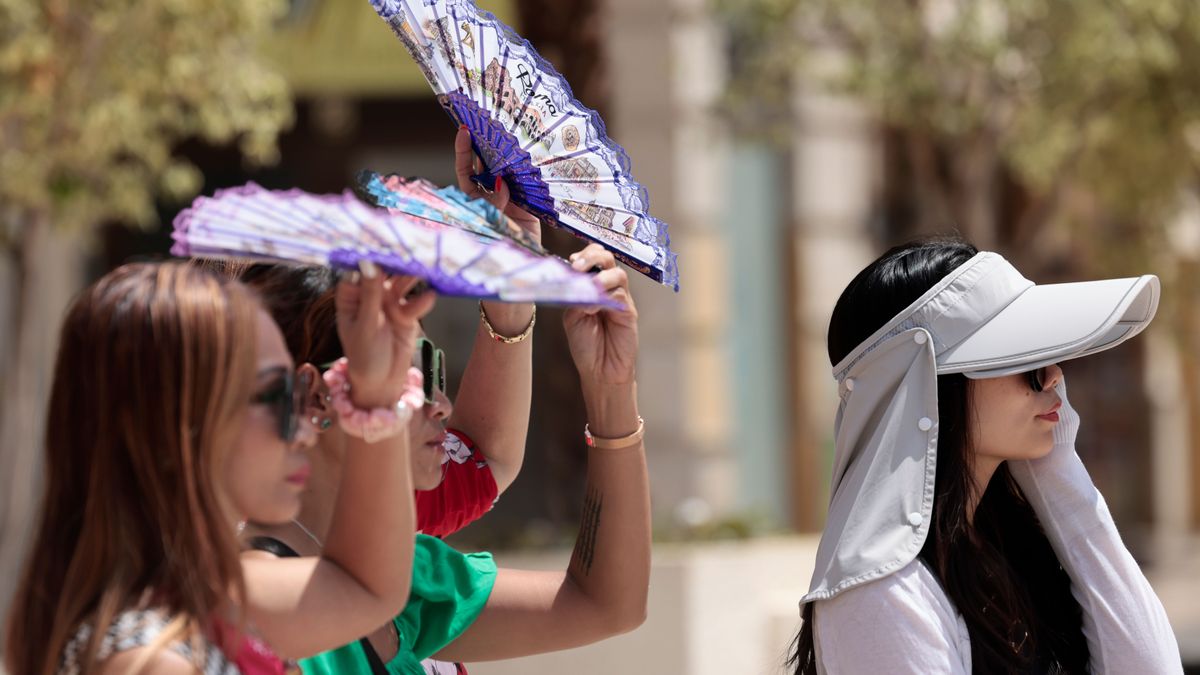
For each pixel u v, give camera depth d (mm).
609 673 16812
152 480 4527
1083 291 6551
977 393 6633
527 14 20016
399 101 29625
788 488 33062
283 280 5824
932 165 26781
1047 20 23734
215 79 19844
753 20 26172
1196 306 29422
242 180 29750
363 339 4730
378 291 4715
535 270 4594
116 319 4570
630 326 6332
